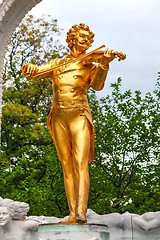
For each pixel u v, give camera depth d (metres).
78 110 5.94
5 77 15.59
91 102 12.21
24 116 14.15
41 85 15.44
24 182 11.07
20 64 15.84
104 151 11.62
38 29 16.02
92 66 6.14
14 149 14.26
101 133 11.71
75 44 6.26
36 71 6.16
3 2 6.67
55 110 6.04
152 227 5.73
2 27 6.77
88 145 5.86
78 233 5.08
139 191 10.37
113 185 11.42
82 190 5.57
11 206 5.62
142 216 5.86
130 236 5.86
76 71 6.03
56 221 6.20
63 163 6.02
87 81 6.09
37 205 10.40
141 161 11.49
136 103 12.06
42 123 15.16
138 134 11.66
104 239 5.18
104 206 10.50
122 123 11.87
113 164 11.49
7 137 14.07
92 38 6.40
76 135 5.86
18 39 15.72
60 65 6.00
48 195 10.38
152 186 11.38
